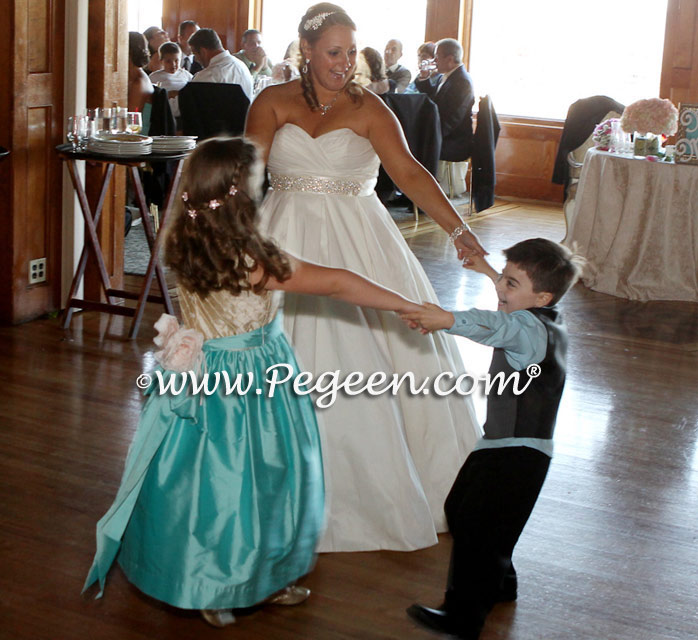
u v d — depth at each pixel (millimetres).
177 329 2307
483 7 10094
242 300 2342
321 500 2516
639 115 6480
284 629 2525
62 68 5008
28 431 3705
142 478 2369
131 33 6957
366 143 3125
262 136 3045
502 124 10133
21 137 4844
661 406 4387
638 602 2744
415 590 2754
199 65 9914
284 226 3078
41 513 3086
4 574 2715
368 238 3131
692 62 9125
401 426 3039
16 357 4527
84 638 2441
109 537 2387
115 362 4543
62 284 5281
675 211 6297
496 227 8633
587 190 6711
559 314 2477
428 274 6688
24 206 4949
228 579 2303
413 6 10422
